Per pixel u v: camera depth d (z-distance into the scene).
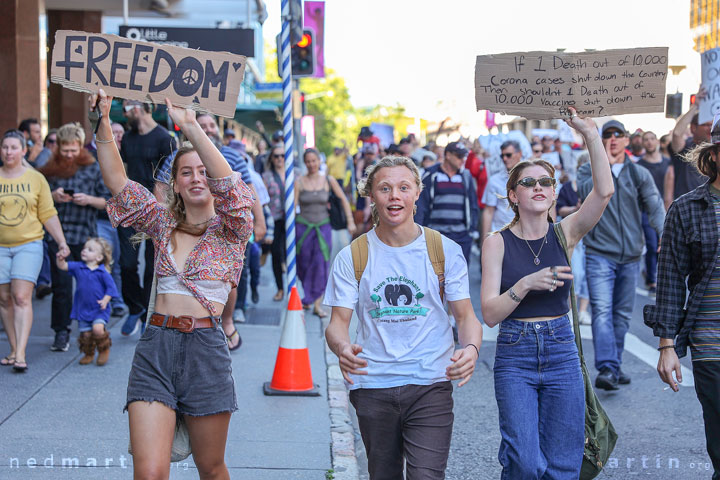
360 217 14.57
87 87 3.70
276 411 6.32
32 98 15.59
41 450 5.21
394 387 3.69
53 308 7.99
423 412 3.68
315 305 10.68
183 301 3.60
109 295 7.46
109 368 7.39
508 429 3.84
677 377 4.09
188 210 3.72
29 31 15.45
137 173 7.78
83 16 18.47
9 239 7.08
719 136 3.91
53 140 11.05
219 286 3.62
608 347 6.98
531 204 4.07
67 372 7.21
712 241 3.93
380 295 3.73
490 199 9.52
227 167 3.57
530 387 3.93
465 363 3.57
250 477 4.93
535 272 3.96
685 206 4.03
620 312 7.13
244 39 14.53
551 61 4.18
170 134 7.82
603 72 4.16
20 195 7.04
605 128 6.97
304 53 11.91
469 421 6.40
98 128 3.70
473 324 3.74
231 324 8.25
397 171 3.71
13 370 7.17
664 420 6.40
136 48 3.72
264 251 14.95
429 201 9.18
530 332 3.95
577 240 4.18
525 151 11.82
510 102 4.23
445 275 3.75
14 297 7.12
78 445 5.33
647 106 4.17
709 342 3.93
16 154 7.09
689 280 4.10
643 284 13.86
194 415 3.57
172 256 3.64
